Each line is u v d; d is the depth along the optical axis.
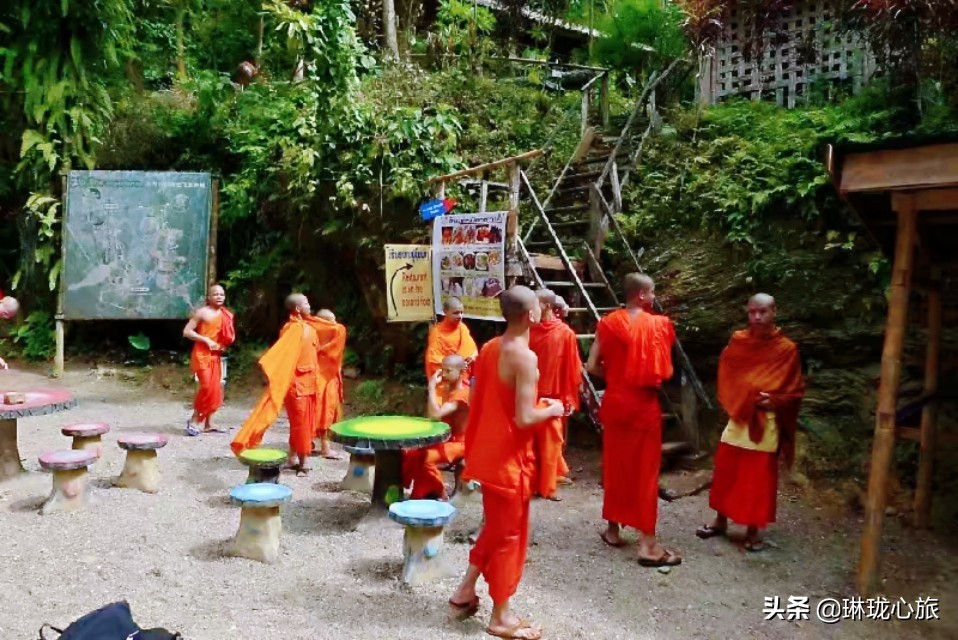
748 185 7.00
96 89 11.73
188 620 3.77
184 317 10.77
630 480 4.77
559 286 7.43
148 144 12.31
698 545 5.01
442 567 4.40
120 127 12.22
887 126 7.04
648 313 4.88
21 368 10.97
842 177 4.28
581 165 9.15
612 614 4.03
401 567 4.54
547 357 5.17
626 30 11.49
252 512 4.61
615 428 4.81
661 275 7.32
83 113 11.35
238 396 9.72
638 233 7.73
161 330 12.01
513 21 11.89
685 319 6.95
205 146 12.46
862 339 6.11
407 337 9.16
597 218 7.71
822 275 6.38
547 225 7.04
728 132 8.20
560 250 6.92
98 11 11.36
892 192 4.26
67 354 11.61
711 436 6.69
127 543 4.78
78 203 10.60
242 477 6.35
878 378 6.02
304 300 6.44
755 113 8.29
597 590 4.32
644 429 4.71
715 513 5.63
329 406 6.87
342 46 9.42
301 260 10.60
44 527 5.01
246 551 4.60
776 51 8.72
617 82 11.61
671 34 10.97
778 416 4.87
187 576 4.30
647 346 4.70
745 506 4.86
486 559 3.73
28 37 11.13
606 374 4.93
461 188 8.99
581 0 14.23
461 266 6.96
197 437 7.70
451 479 6.45
